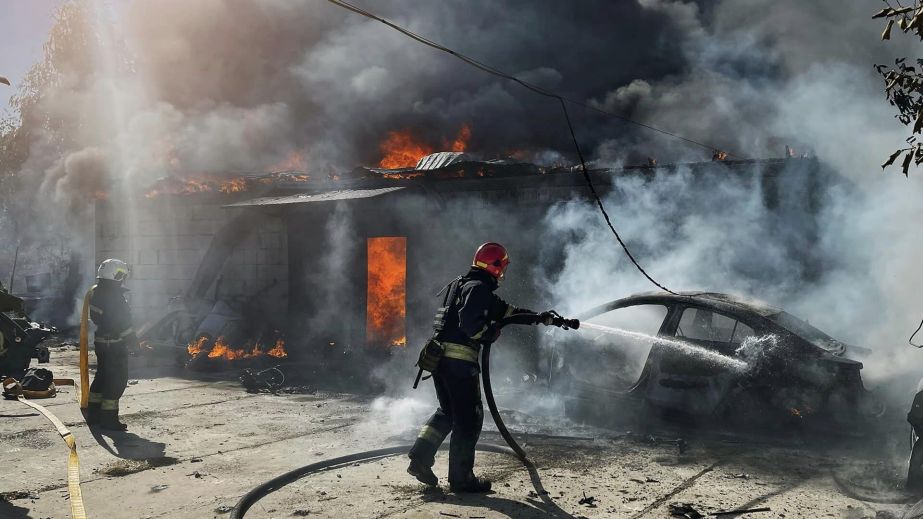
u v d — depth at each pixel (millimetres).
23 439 6004
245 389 8547
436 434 4621
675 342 6254
